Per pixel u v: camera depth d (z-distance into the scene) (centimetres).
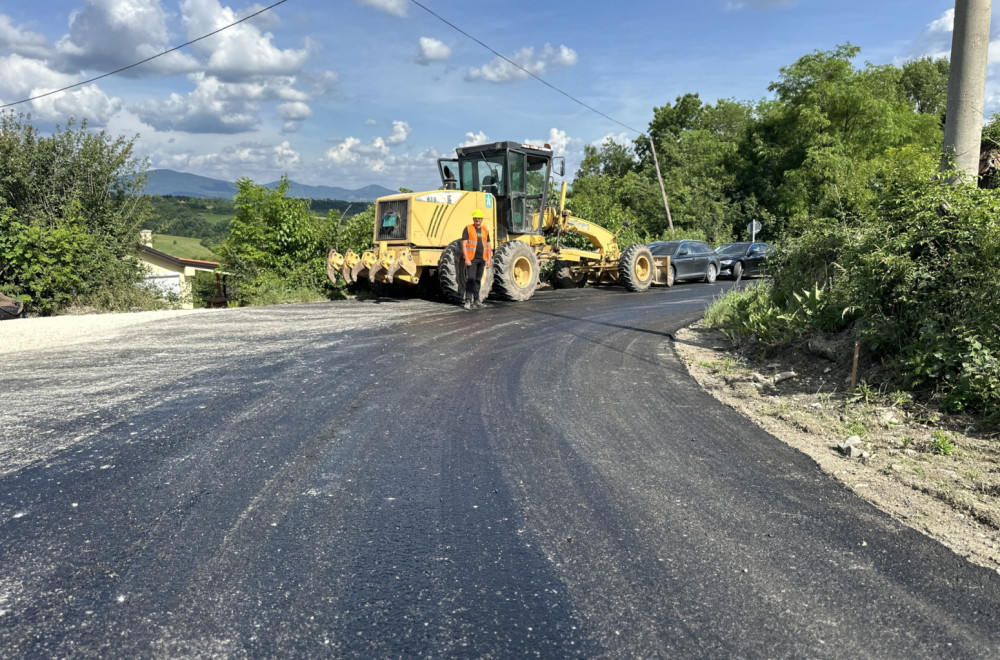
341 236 1594
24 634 231
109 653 222
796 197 3528
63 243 1386
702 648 227
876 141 3519
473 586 266
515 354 758
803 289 734
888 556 291
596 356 749
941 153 610
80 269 1420
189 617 243
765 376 636
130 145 1762
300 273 1536
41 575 270
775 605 253
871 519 329
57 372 650
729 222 4044
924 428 466
